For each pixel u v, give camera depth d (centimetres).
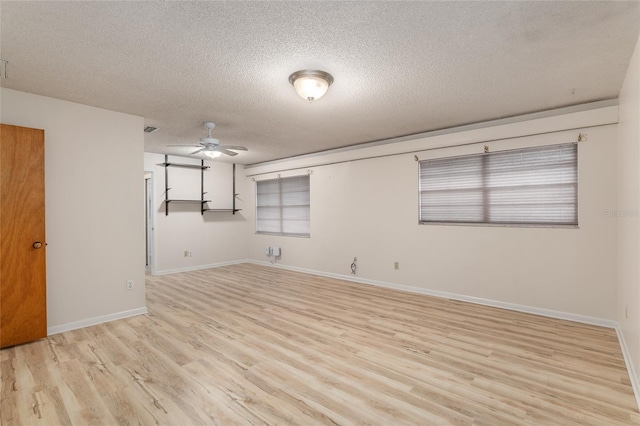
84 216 352
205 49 237
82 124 351
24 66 262
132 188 388
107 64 260
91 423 192
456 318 378
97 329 344
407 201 510
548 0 184
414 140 493
